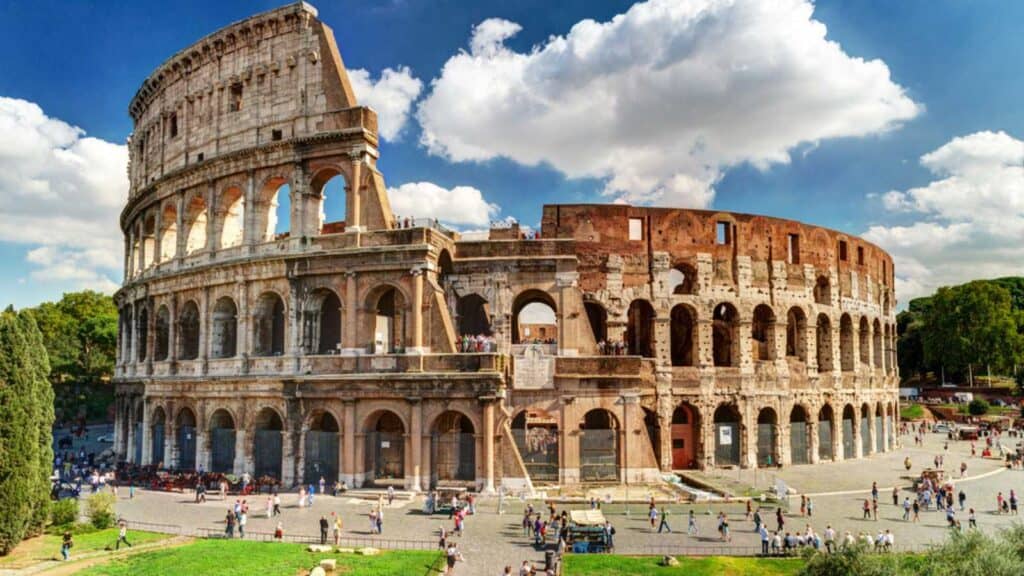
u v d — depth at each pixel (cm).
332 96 7312
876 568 3619
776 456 8388
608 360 7162
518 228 8000
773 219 8712
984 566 3409
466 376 6462
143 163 9425
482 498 6312
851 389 9356
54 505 5603
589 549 4834
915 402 15975
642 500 6347
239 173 7688
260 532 5266
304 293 7138
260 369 7250
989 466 8969
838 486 7219
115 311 17225
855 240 9919
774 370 8456
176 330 8156
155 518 5797
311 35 7519
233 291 7550
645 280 8062
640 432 7112
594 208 8062
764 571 4375
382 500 6347
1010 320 15862
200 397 7656
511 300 7362
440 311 6750
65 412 14050
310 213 7312
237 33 7838
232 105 7981
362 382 6725
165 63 8606
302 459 6944
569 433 7069
